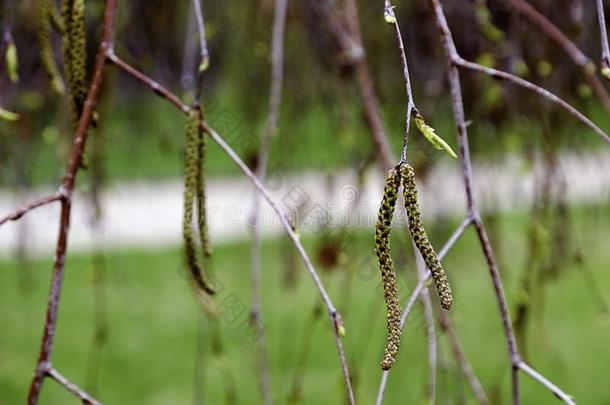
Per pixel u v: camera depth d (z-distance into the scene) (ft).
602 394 16.74
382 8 10.98
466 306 19.43
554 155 9.68
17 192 11.69
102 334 9.84
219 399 16.52
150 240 24.43
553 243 9.95
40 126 11.57
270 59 11.40
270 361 17.54
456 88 5.83
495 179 10.55
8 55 6.95
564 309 20.38
